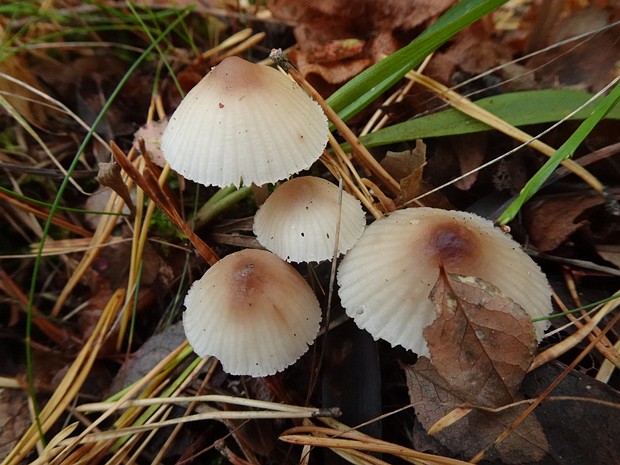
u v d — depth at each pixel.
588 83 0.09
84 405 0.07
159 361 0.07
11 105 0.09
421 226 0.06
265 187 0.07
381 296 0.06
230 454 0.06
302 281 0.06
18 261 0.08
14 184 0.08
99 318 0.08
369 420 0.06
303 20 0.10
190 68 0.10
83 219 0.09
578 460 0.06
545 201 0.07
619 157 0.08
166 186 0.08
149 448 0.07
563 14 0.09
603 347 0.06
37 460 0.06
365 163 0.07
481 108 0.08
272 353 0.06
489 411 0.06
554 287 0.07
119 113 0.10
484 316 0.05
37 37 0.10
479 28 0.09
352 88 0.07
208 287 0.06
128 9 0.11
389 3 0.09
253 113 0.06
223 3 0.11
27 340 0.06
